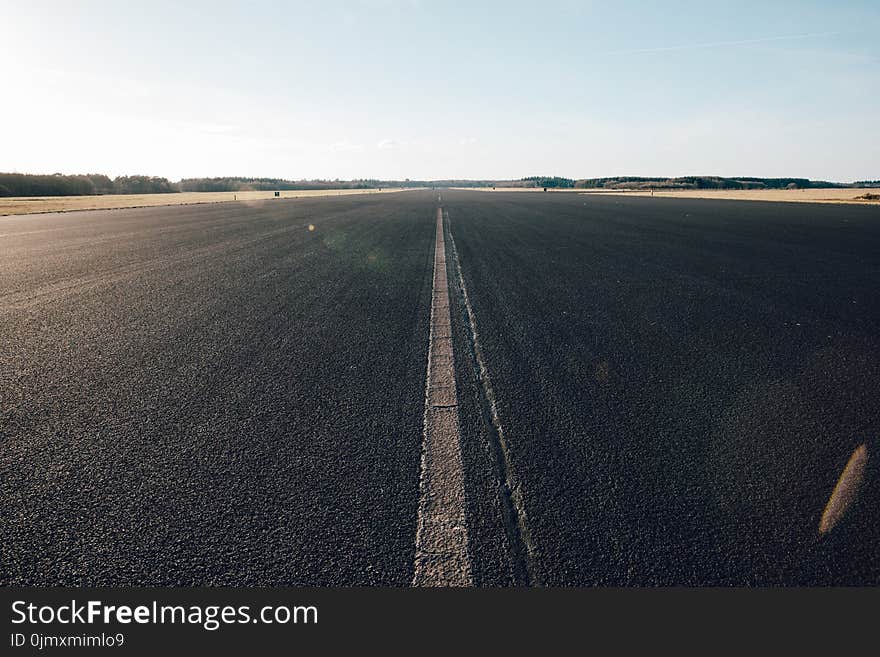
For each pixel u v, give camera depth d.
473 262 8.41
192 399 2.85
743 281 6.68
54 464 2.15
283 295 5.77
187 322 4.57
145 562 1.61
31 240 11.61
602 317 4.81
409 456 2.23
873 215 21.45
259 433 2.44
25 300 5.40
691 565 1.60
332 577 1.55
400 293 5.94
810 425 2.56
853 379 3.20
